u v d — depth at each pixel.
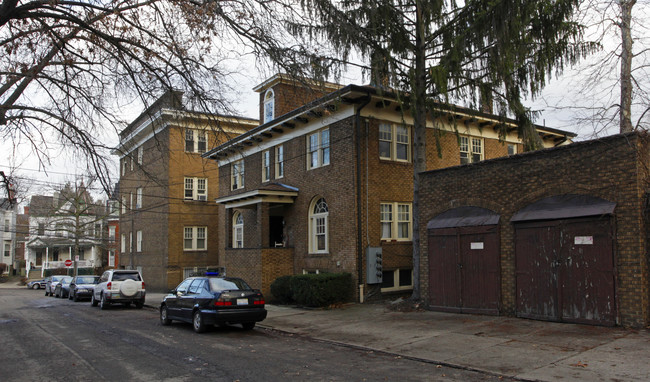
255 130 24.19
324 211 21.03
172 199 32.38
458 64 14.69
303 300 18.17
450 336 11.01
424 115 16.92
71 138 9.82
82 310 22.09
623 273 10.46
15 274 74.12
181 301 14.30
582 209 11.27
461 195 14.48
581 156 11.50
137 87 9.34
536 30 14.00
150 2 8.78
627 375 7.16
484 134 23.53
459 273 14.12
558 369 7.73
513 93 14.77
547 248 11.94
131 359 9.62
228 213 25.31
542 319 11.91
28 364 9.36
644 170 10.62
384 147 20.20
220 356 9.80
